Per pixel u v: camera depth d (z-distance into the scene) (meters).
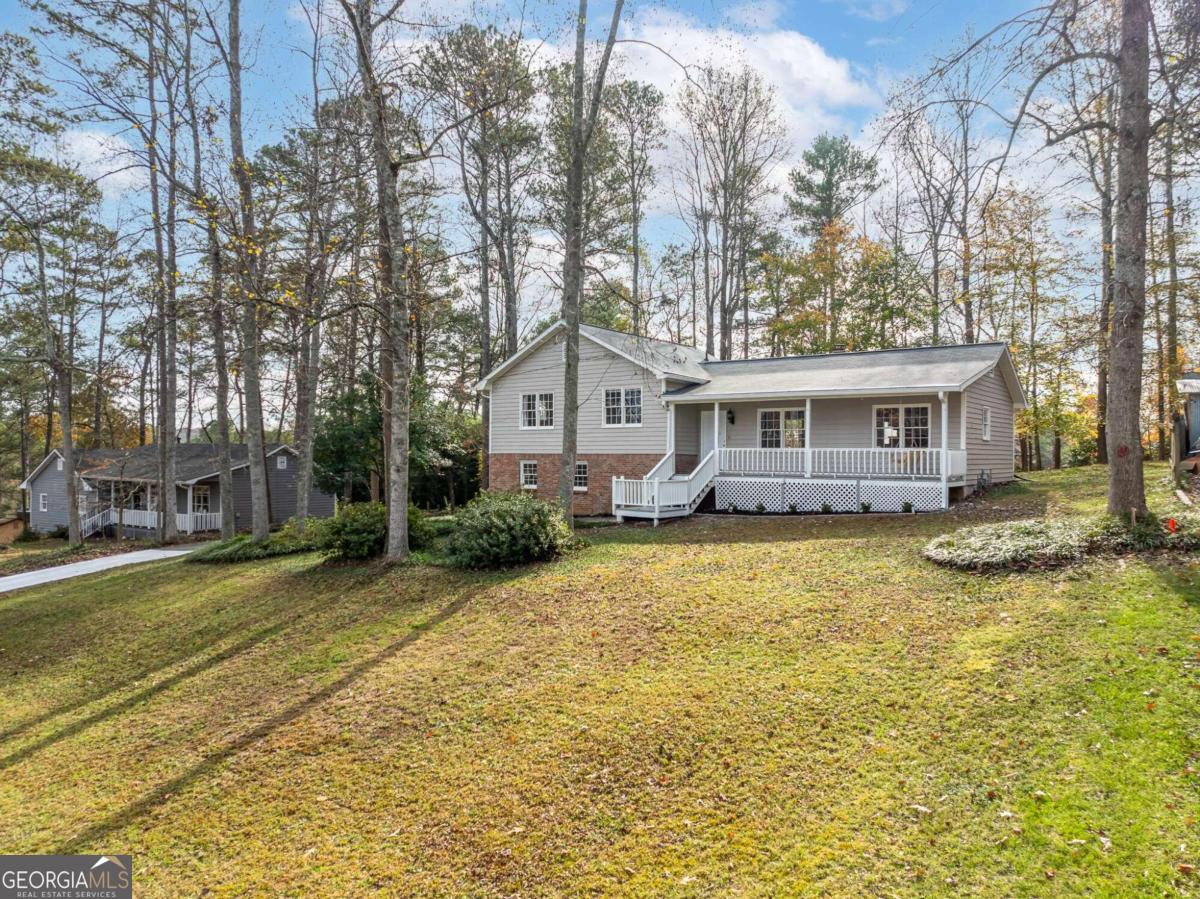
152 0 16.23
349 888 4.46
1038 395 25.86
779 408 19.78
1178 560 7.71
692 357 23.61
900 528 12.78
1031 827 4.26
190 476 29.20
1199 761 4.57
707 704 6.20
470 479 31.08
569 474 14.17
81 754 6.82
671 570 10.59
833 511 16.67
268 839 5.11
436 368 33.97
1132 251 8.88
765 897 3.99
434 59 14.77
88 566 18.05
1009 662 6.15
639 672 7.07
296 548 15.93
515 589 10.41
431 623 9.43
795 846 4.39
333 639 9.29
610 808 4.99
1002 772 4.79
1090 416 27.06
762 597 8.74
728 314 33.72
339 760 6.13
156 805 5.72
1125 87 8.74
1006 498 15.87
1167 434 22.62
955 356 18.28
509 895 4.25
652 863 4.39
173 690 8.24
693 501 17.95
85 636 10.91
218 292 14.03
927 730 5.38
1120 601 7.00
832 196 34.38
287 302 12.10
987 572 8.53
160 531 25.31
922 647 6.75
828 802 4.75
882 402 18.17
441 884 4.41
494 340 33.22
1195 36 7.60
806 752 5.33
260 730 6.88
